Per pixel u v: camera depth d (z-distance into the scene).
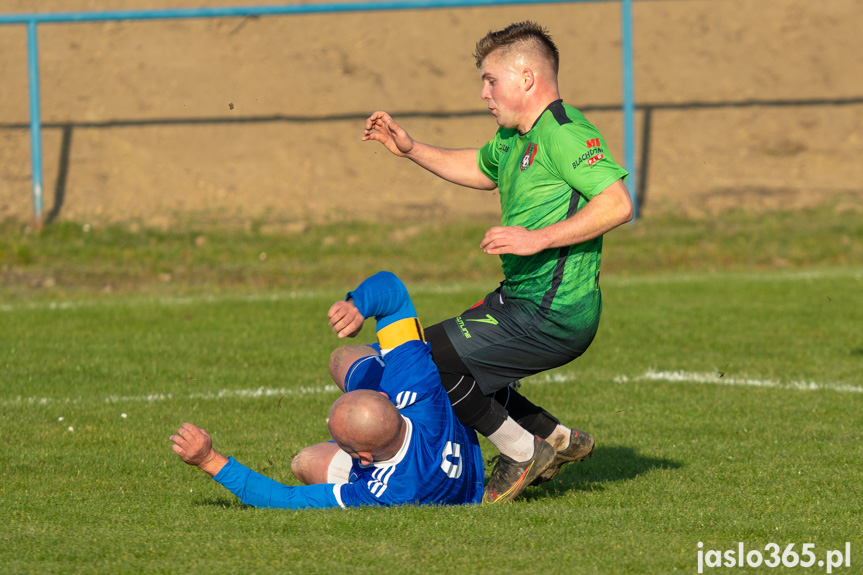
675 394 25.47
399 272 51.53
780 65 69.56
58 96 64.50
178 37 67.50
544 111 14.77
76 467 18.14
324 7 56.97
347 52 67.62
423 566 11.85
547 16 69.88
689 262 53.78
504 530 13.33
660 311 38.59
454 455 14.60
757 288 44.41
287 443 20.28
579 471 18.09
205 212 59.72
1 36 66.75
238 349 31.64
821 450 19.62
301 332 34.91
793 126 67.06
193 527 13.56
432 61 67.62
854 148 66.31
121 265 51.28
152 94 65.25
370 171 63.91
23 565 11.85
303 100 65.88
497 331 14.86
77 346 31.84
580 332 14.91
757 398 24.94
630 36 59.06
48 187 60.41
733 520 14.35
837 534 13.66
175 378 27.31
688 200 62.44
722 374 20.73
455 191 63.41
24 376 27.20
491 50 15.01
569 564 12.05
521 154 15.02
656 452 19.62
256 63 66.81
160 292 46.59
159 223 58.12
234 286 48.84
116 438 20.58
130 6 68.50
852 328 34.88
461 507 14.44
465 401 15.05
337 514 13.92
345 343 32.88
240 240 56.38
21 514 14.52
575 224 13.89
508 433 15.23
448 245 56.25
